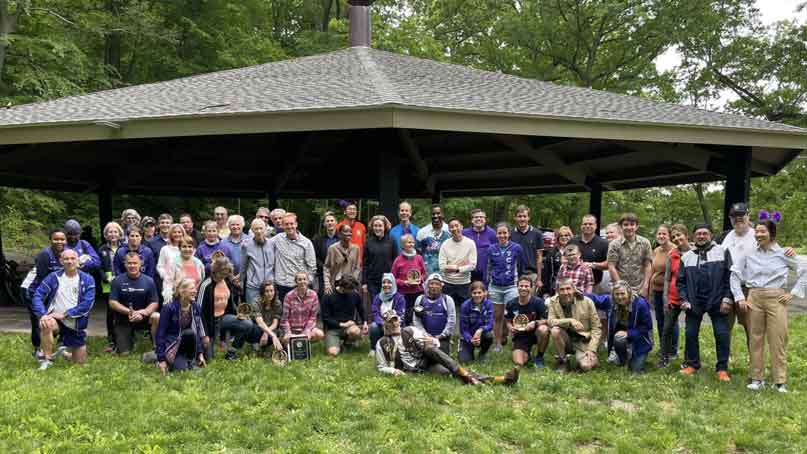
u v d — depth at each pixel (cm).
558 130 763
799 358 672
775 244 557
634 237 658
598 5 2441
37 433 408
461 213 2403
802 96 2489
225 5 2064
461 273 695
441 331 630
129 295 630
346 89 798
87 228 1252
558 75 2861
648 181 1405
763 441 425
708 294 587
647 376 591
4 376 544
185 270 652
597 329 613
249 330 632
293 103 741
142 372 569
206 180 1488
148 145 1162
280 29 2866
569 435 430
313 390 519
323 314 673
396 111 687
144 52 2014
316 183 1586
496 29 2711
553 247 781
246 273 705
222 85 950
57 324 588
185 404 472
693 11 2438
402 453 393
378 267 720
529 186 1589
